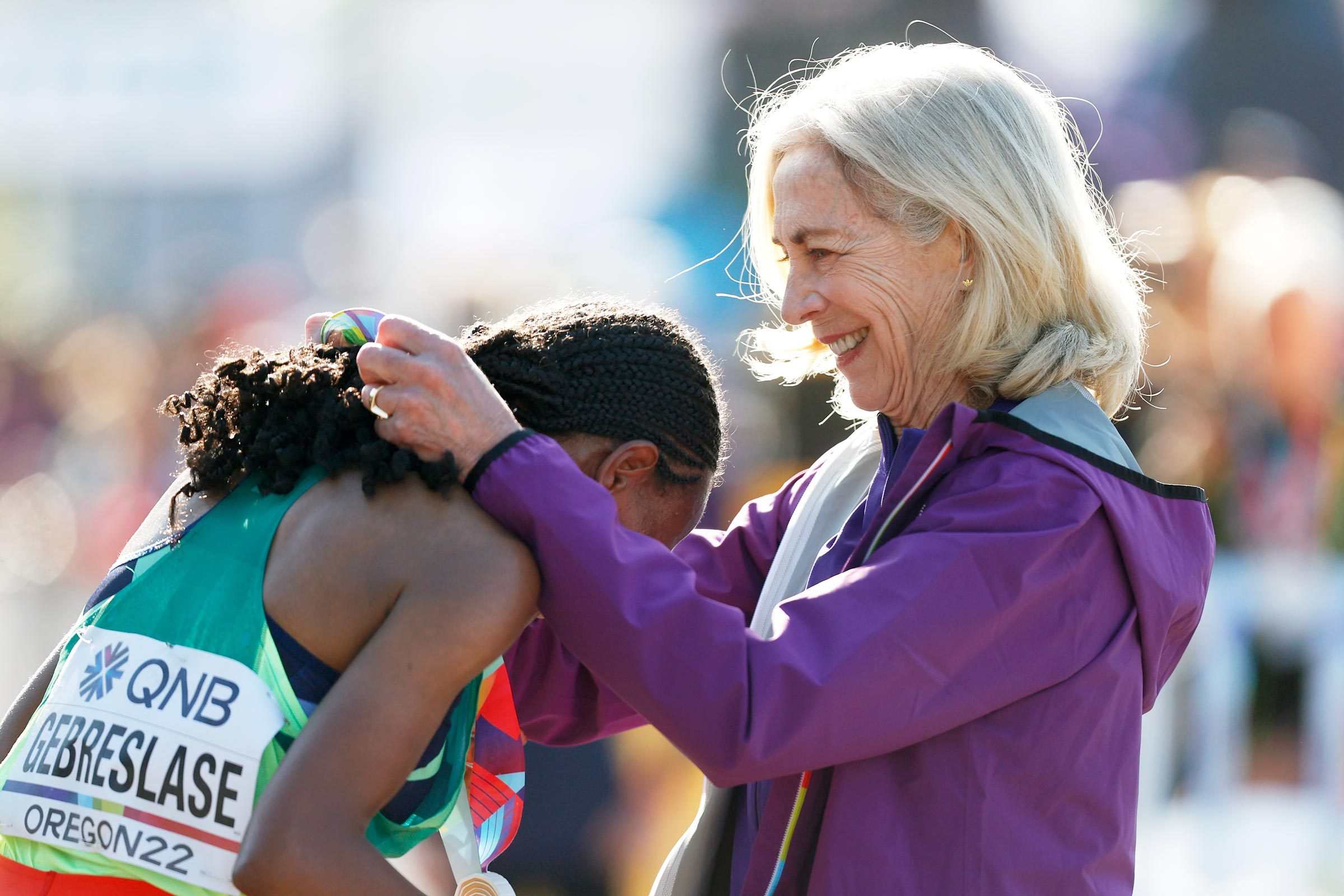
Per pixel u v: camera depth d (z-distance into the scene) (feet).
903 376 19.31
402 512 15.99
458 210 90.33
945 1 66.33
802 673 16.42
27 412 82.64
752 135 21.67
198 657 15.75
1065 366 18.54
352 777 14.65
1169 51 71.97
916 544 17.37
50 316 97.50
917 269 18.71
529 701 21.62
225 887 15.06
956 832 17.16
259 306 84.64
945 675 16.89
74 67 97.09
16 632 69.97
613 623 16.21
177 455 71.26
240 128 97.55
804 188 18.83
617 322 18.88
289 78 96.02
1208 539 18.97
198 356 75.36
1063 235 19.02
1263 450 46.14
